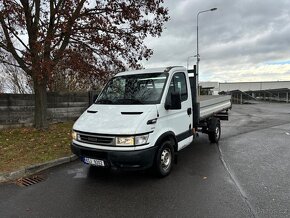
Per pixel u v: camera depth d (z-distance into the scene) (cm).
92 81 999
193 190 451
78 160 654
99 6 909
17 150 692
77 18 855
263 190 446
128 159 436
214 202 401
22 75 1522
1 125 950
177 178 513
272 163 612
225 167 585
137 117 465
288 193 433
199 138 941
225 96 979
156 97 518
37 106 966
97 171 564
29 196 434
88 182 498
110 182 496
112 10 912
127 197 426
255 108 3067
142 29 989
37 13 871
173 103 505
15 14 778
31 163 584
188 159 657
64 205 398
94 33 903
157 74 562
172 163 543
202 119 747
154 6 977
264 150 748
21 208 389
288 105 3872
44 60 776
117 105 528
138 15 944
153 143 470
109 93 588
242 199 410
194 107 649
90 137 473
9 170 533
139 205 395
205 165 603
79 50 919
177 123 557
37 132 922
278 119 1667
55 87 1459
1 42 864
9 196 434
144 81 563
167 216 360
